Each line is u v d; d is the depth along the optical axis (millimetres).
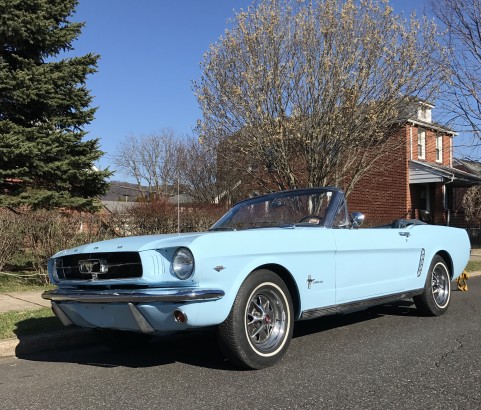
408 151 22109
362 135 11125
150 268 4434
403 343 5777
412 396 4043
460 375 4574
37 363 5441
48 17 12625
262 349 4758
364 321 7098
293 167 11664
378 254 6172
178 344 6141
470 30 13641
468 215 22406
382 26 11094
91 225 10961
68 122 12664
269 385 4328
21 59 12125
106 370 5047
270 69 11000
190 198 35156
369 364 4930
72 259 5055
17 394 4371
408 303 8453
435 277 7422
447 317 7336
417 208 22859
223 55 11578
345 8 10930
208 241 4406
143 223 12609
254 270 4758
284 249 4941
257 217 6117
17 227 9953
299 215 5953
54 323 6586
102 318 4691
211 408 3855
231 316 4516
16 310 7551
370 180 22531
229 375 4645
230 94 11305
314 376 4559
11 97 11773
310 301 5219
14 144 11031
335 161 11305
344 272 5641
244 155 11953
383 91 11078
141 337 6094
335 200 5918
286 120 11133
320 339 6000
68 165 12375
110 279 4633
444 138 25141
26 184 12227
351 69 10898
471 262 15047
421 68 11336
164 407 3906
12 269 10469
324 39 10930
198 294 4215
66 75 12344
